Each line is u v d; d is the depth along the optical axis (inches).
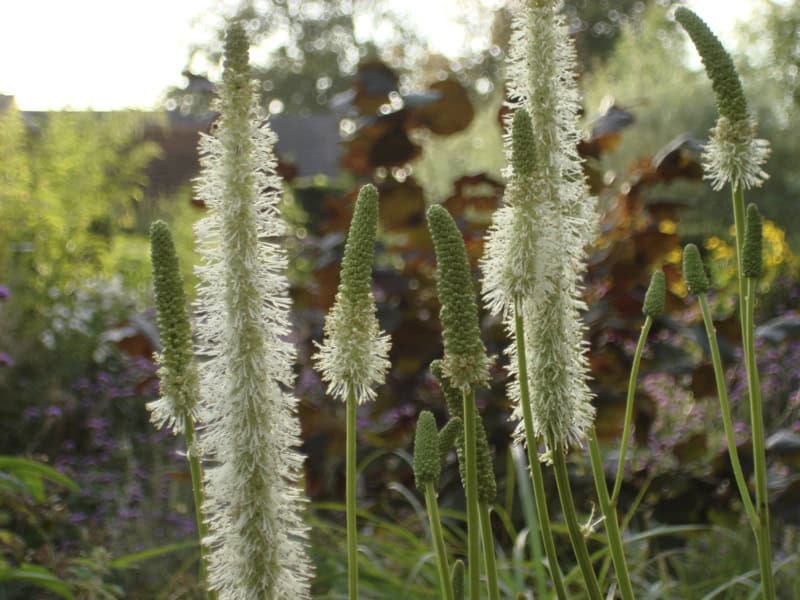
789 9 801.6
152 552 167.3
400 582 165.6
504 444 219.5
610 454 237.1
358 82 247.4
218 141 72.5
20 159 390.0
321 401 266.4
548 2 76.0
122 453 273.3
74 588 172.2
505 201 73.2
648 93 737.6
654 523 215.3
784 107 726.5
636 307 221.3
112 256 414.3
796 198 633.6
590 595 75.2
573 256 76.9
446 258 68.0
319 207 279.1
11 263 357.7
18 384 312.7
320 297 237.0
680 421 268.5
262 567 71.4
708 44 82.2
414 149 245.1
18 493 193.3
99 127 462.6
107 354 334.6
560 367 74.9
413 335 227.0
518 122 72.8
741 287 83.1
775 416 283.3
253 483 71.6
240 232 72.1
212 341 76.9
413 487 233.1
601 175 233.9
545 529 71.4
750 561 194.2
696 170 230.4
